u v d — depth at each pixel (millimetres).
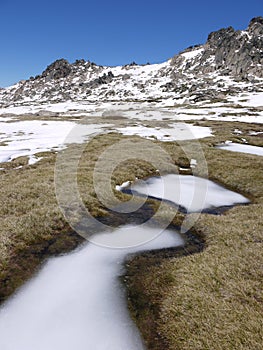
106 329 6656
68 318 6973
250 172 21969
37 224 11828
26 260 9602
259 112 79312
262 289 7613
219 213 15039
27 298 7668
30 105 155250
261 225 12047
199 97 122062
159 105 117250
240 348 5762
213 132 46625
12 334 6434
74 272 8945
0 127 57719
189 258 9711
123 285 8359
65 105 139000
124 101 141500
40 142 37125
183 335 6359
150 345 6242
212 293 7582
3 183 18516
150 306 7488
